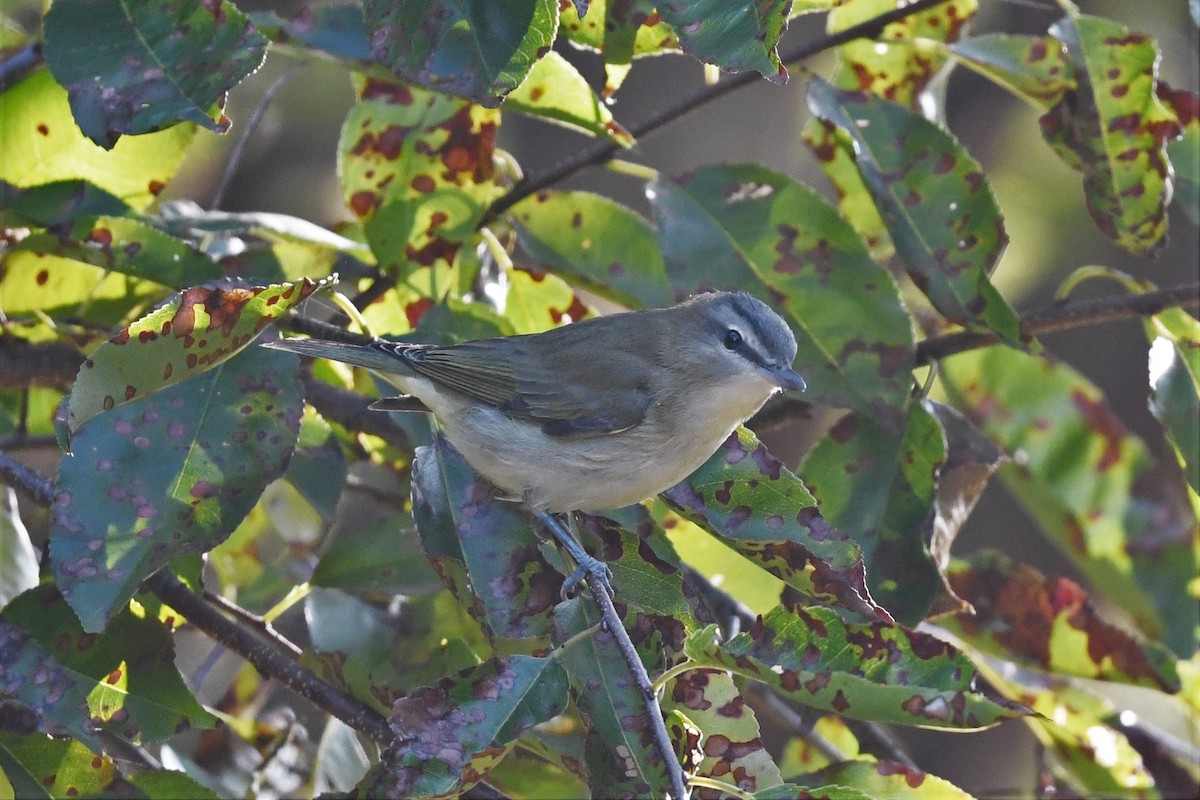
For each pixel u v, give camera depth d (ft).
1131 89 28.86
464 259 32.14
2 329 28.22
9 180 28.27
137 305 30.32
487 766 20.98
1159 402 29.27
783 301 29.50
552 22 22.56
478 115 30.35
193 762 30.45
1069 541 36.19
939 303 28.50
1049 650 32.55
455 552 25.59
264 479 23.93
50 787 22.41
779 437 56.65
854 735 32.27
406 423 31.01
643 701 22.38
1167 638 35.42
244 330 23.15
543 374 30.30
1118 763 31.83
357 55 27.17
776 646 21.83
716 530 24.62
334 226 34.73
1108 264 56.24
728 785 21.53
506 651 25.86
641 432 30.04
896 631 21.80
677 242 29.76
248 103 51.65
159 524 23.04
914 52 33.27
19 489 24.41
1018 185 55.88
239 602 33.96
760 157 55.88
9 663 22.41
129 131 22.81
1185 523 35.50
